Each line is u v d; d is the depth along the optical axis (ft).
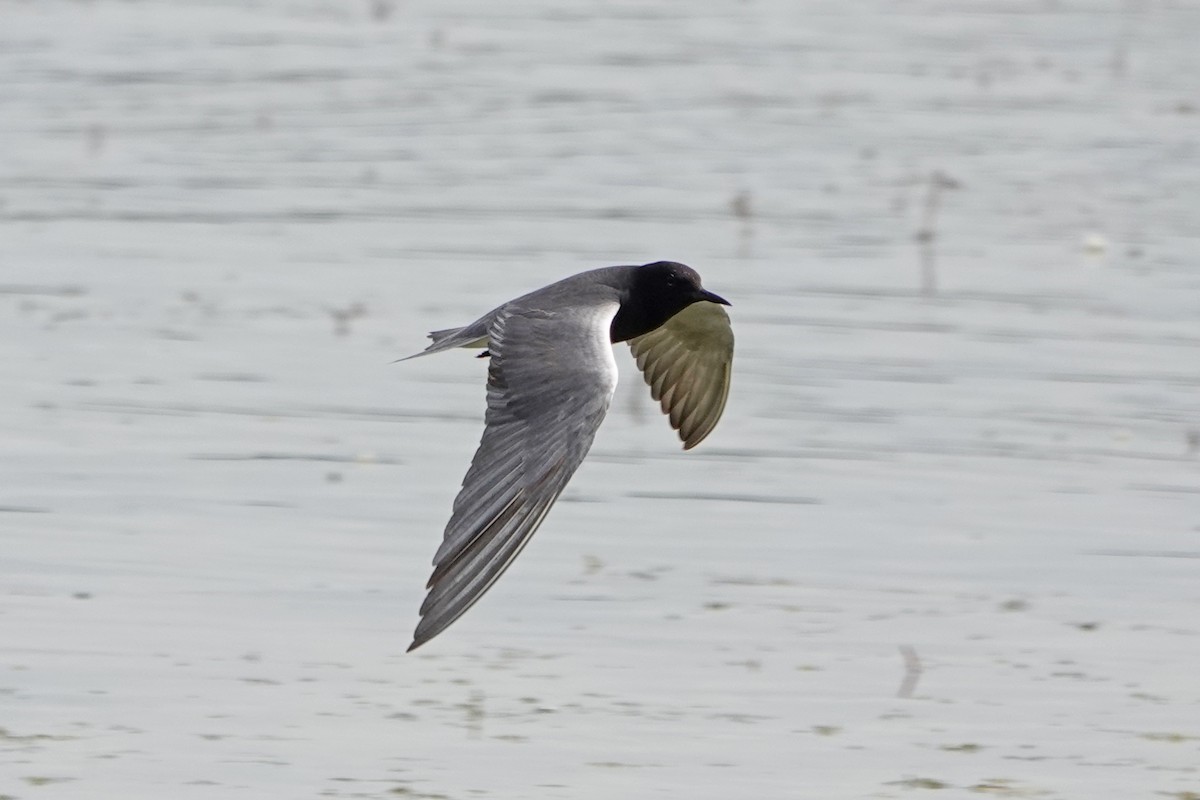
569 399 26.66
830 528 46.21
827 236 71.61
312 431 52.11
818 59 103.14
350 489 48.03
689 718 35.94
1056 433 52.75
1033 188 79.10
